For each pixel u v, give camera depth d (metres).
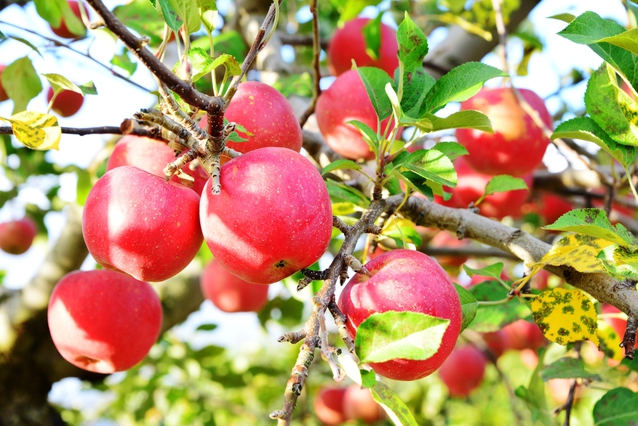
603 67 0.73
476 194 1.21
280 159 0.64
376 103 0.77
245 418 2.03
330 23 1.65
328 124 0.91
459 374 1.58
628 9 0.79
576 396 1.33
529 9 1.31
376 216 0.70
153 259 0.66
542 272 1.27
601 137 0.73
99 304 0.84
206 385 2.01
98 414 2.17
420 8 1.55
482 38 1.34
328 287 0.62
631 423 0.80
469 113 0.69
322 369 1.80
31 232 1.85
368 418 1.66
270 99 0.74
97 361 0.87
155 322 0.88
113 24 0.54
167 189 0.67
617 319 0.97
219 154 0.63
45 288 1.21
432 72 1.32
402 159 0.72
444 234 1.47
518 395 0.96
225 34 1.18
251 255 0.63
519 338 1.40
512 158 1.03
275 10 0.61
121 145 0.75
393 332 0.57
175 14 0.66
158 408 2.06
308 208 0.63
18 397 1.24
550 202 1.39
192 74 0.67
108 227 0.66
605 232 0.64
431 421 1.93
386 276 0.64
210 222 0.64
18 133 0.70
